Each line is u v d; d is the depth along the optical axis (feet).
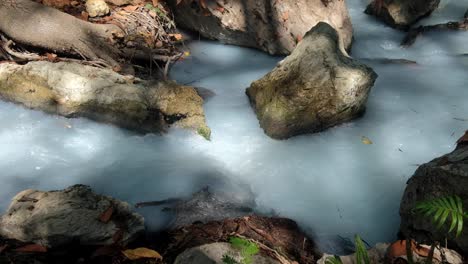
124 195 8.23
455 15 14.56
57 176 8.44
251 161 9.02
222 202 8.21
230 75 11.80
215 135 9.57
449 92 10.98
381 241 7.78
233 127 9.81
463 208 6.81
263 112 9.77
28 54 10.54
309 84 9.51
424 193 7.28
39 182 8.30
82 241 7.09
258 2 12.57
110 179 8.49
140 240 7.47
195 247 6.97
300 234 7.75
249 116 10.13
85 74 9.71
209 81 11.47
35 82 9.52
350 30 13.12
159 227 7.72
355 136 9.67
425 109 10.40
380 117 10.18
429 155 9.19
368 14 15.28
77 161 8.77
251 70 12.09
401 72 11.89
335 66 9.66
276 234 7.65
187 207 8.05
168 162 8.91
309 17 12.64
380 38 13.79
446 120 10.03
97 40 11.01
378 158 9.14
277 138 9.46
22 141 8.98
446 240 6.85
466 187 6.82
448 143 9.43
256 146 9.35
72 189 7.70
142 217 7.54
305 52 9.99
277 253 7.24
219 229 7.66
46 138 9.11
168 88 9.70
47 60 10.46
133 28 11.88
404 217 7.59
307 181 8.68
